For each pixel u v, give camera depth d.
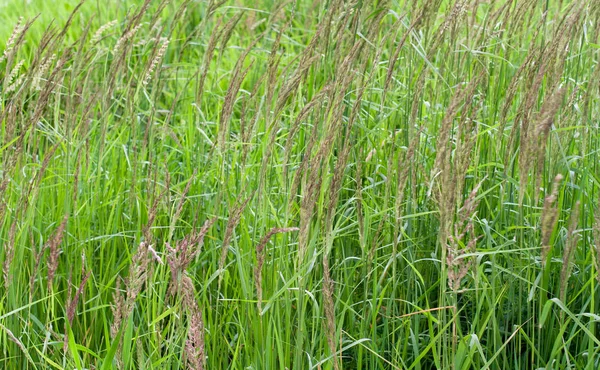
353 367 3.40
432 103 3.80
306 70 3.48
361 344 3.04
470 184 3.57
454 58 3.66
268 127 3.35
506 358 3.10
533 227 2.96
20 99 3.71
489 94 3.77
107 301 3.57
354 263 3.55
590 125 3.23
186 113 5.11
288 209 2.92
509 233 3.41
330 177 3.10
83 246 3.57
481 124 3.46
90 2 7.46
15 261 3.35
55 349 3.26
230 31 4.16
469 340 3.02
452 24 3.52
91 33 6.83
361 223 3.03
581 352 3.15
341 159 2.71
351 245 3.62
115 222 3.80
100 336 3.55
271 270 3.13
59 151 4.57
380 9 3.54
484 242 3.43
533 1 3.57
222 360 3.29
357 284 3.33
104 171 4.16
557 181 2.34
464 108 2.73
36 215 3.82
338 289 3.30
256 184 3.54
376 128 3.52
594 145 3.46
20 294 3.35
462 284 3.41
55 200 4.18
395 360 3.06
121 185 4.00
